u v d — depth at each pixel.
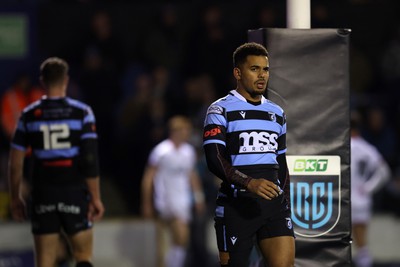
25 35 58.03
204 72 56.59
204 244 50.41
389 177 53.12
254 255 27.33
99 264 50.22
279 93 26.22
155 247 50.84
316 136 26.42
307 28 26.55
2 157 51.16
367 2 61.28
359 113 55.06
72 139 29.03
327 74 26.36
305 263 26.39
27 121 29.14
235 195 23.39
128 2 60.34
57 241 29.38
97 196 29.20
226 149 23.53
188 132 50.28
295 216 26.39
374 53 61.09
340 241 26.50
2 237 47.97
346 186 26.55
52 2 59.16
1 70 57.75
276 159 23.88
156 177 50.16
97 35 57.38
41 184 29.05
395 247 51.09
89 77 55.03
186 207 50.12
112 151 54.47
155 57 58.59
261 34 26.38
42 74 29.31
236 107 23.58
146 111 54.31
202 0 61.00
